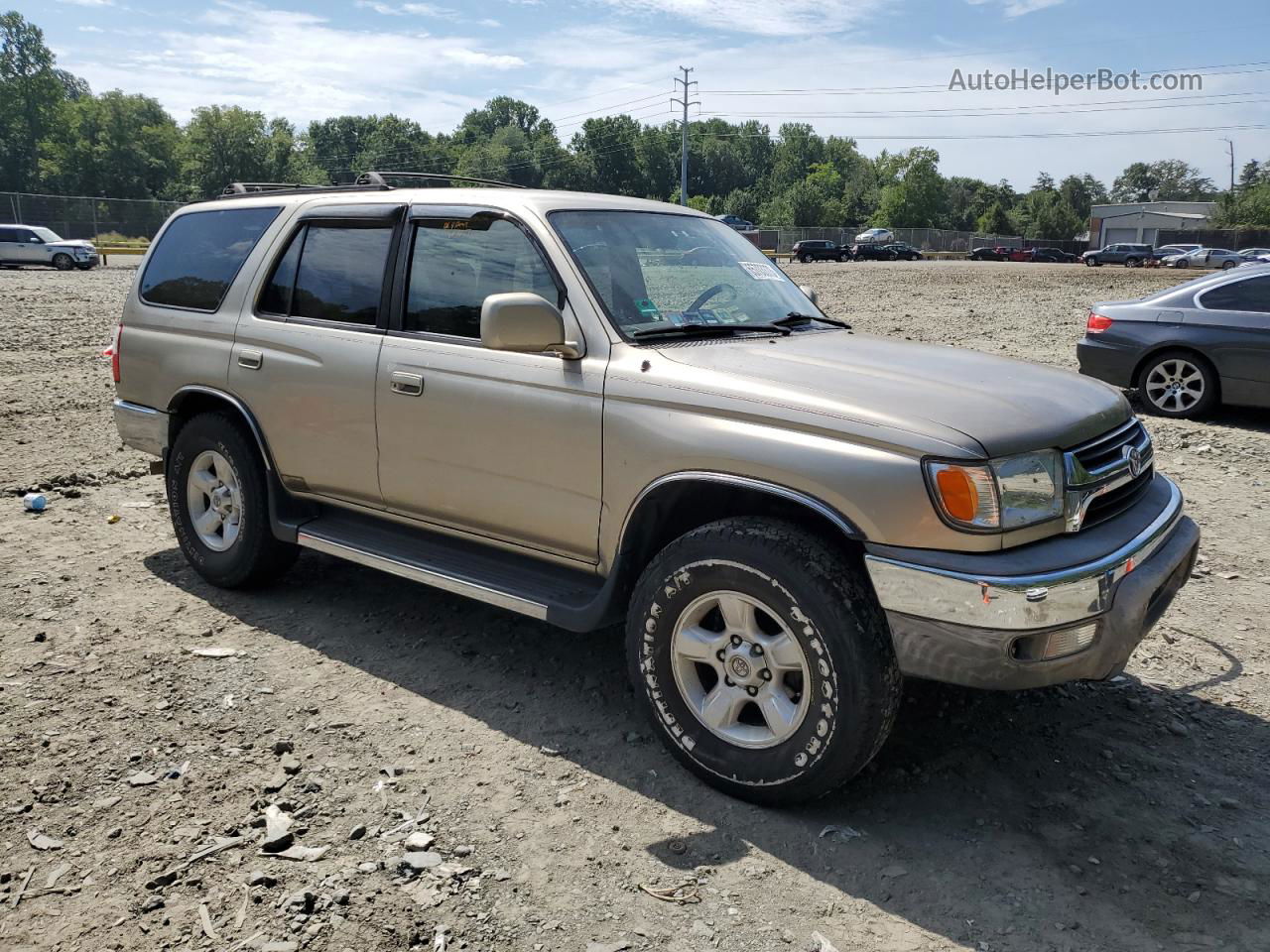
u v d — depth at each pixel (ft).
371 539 14.49
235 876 9.47
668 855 9.92
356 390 13.96
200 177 317.01
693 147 507.30
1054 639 9.61
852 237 254.88
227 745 11.81
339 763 11.48
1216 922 9.11
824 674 9.96
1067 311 71.10
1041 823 10.59
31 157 328.08
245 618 15.61
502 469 12.58
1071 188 594.24
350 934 8.71
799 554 10.03
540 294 12.51
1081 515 10.32
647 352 11.68
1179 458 26.68
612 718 12.70
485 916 8.98
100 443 27.20
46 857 9.72
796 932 8.89
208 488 16.55
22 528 19.93
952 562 9.55
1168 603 11.54
